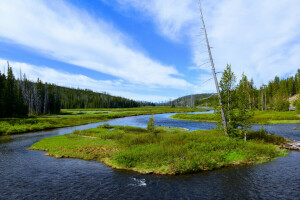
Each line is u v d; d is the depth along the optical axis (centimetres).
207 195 996
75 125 5056
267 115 5906
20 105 6544
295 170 1352
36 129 4025
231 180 1188
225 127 2066
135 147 1878
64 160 1719
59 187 1136
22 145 2456
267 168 1395
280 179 1195
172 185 1131
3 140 2848
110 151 1908
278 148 1962
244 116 2061
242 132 2311
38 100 8675
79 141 2475
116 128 3906
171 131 3475
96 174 1351
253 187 1084
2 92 6234
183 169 1309
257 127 3878
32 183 1200
